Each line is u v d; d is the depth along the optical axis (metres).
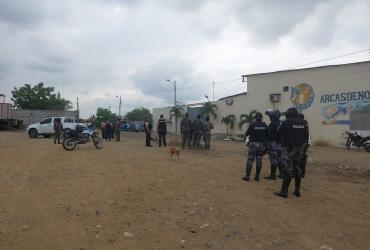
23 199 7.38
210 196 8.03
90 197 7.63
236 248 5.23
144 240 5.37
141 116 102.19
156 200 7.55
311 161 16.00
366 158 18.14
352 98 28.20
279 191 8.83
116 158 14.77
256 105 35.47
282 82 33.22
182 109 49.81
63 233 5.52
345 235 5.99
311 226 6.34
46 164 12.59
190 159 14.91
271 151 10.35
